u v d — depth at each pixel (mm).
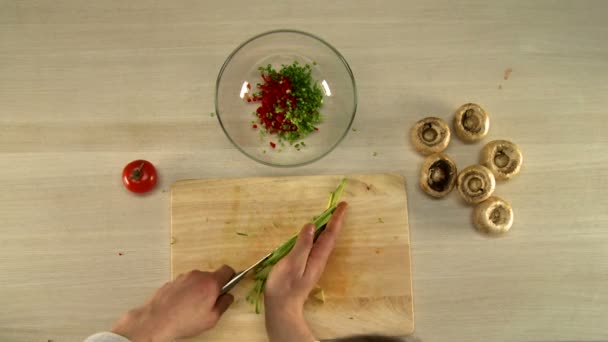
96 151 882
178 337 782
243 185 871
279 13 904
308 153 879
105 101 890
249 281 854
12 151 878
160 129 888
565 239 878
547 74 903
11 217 870
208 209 868
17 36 893
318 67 900
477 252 875
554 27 906
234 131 886
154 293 818
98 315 858
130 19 897
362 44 904
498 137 897
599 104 897
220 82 892
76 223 872
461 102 898
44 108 886
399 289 856
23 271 861
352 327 849
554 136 895
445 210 879
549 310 865
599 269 872
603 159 889
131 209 877
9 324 852
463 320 863
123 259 869
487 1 902
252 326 846
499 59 904
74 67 893
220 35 900
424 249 874
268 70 891
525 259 874
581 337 860
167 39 897
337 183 871
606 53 902
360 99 896
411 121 892
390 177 871
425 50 904
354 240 864
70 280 863
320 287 853
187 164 883
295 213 869
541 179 889
